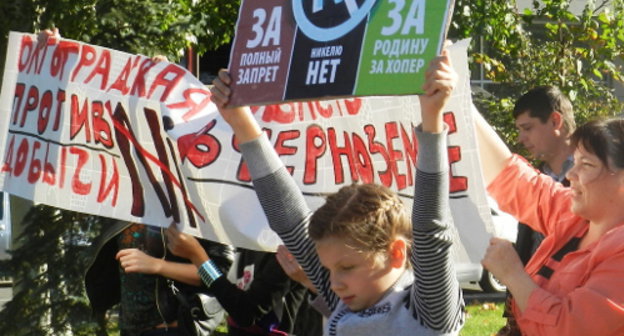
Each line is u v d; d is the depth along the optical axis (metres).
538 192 3.36
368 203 2.55
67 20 6.41
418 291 2.54
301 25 2.87
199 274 4.03
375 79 2.65
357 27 2.71
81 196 4.22
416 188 2.55
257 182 3.02
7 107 4.52
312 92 2.80
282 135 3.75
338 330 2.62
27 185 4.38
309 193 3.71
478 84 12.92
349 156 3.65
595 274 2.70
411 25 2.59
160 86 4.11
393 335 2.55
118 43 6.55
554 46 10.58
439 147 2.52
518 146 10.55
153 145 4.08
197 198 3.99
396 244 2.56
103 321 5.39
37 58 4.42
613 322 2.63
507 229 9.93
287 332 4.16
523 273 2.82
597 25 10.30
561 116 4.20
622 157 2.77
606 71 11.20
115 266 4.71
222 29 11.06
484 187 3.20
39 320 5.44
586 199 2.82
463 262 3.25
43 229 5.50
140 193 4.11
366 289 2.58
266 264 3.97
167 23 6.82
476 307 10.47
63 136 4.28
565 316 2.68
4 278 5.56
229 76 3.05
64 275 5.43
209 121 4.00
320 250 2.59
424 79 2.52
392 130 3.54
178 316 4.22
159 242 4.32
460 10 10.21
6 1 6.41
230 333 4.21
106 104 4.19
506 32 10.64
